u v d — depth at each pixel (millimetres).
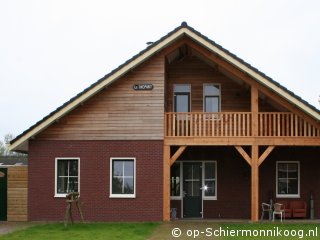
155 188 19734
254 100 19484
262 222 19375
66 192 20172
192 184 21859
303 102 18938
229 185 21703
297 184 21734
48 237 15391
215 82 21594
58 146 20156
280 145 19406
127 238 15117
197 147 21844
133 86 19969
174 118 19891
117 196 19859
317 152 21750
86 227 17828
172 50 19766
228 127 20219
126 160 20000
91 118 20094
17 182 20547
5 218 20375
